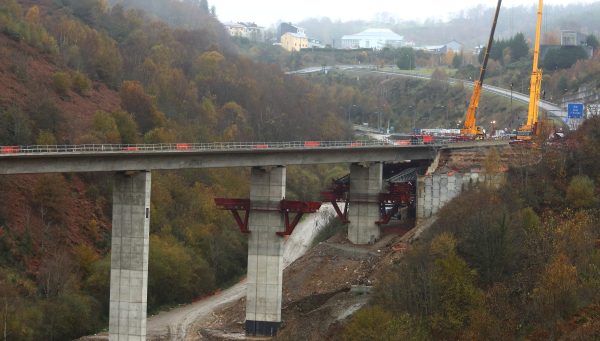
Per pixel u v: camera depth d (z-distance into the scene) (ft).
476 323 428.56
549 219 542.16
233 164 543.39
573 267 444.55
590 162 602.85
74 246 618.03
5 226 590.14
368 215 645.10
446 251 498.28
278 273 555.28
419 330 429.38
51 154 456.86
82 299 552.82
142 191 495.41
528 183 594.24
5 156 440.86
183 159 517.55
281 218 556.10
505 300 450.30
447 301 446.19
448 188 624.59
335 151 617.62
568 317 424.46
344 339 438.40
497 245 489.26
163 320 578.25
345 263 601.62
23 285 550.77
